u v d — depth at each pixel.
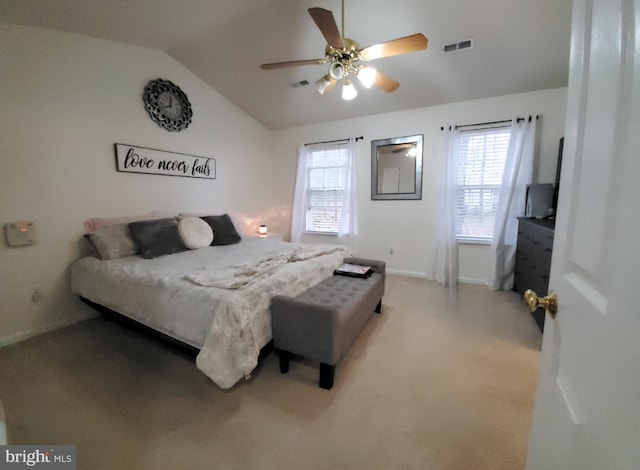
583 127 0.56
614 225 0.42
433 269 3.74
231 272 1.93
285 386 1.67
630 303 0.36
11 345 2.15
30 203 2.25
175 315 1.66
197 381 1.72
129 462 1.20
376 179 4.04
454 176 3.45
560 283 0.64
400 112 3.79
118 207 2.78
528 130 3.07
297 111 4.05
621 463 0.36
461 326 2.41
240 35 2.62
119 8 2.20
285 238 4.89
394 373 1.78
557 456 0.57
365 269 2.52
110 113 2.68
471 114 3.39
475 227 3.56
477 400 1.54
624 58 0.41
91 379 1.74
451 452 1.23
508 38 2.37
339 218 4.41
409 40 1.76
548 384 0.68
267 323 1.70
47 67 2.28
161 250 2.59
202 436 1.32
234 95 3.77
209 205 3.75
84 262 2.37
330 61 2.06
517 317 2.57
